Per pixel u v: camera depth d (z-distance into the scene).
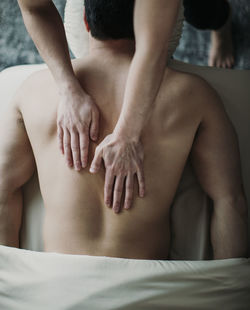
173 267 1.02
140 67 0.93
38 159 1.10
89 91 1.06
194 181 1.22
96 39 1.09
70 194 1.06
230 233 1.14
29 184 1.21
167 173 1.06
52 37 1.09
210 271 1.04
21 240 1.19
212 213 1.21
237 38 2.02
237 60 2.00
